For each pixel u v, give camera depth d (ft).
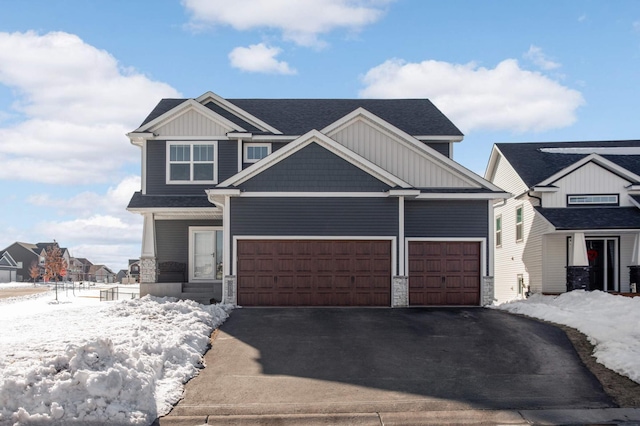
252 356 41.24
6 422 26.84
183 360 38.24
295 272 62.75
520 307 58.34
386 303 62.69
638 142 93.56
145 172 72.38
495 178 98.07
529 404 32.12
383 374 37.32
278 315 55.98
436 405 31.94
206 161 72.64
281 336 46.98
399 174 67.51
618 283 75.41
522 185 82.69
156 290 69.87
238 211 62.80
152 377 33.04
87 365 30.94
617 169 77.25
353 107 85.05
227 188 61.98
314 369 38.32
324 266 62.90
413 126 78.84
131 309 51.52
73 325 44.98
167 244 75.05
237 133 71.92
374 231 62.85
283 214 62.80
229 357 41.01
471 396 33.35
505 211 93.15
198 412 30.78
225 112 76.48
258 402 32.27
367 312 58.23
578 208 77.30
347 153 62.90
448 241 64.75
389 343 44.75
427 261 64.59
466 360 40.27
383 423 29.71
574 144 93.76
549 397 33.22
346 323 52.06
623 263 75.61
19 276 305.94
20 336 40.06
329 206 62.95
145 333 41.37
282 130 76.23
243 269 62.69
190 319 48.62
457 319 53.98
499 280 96.73
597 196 77.66
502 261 94.89
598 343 43.16
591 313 51.88
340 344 44.47
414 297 64.08
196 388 34.53
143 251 70.49
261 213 62.80
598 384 35.32
